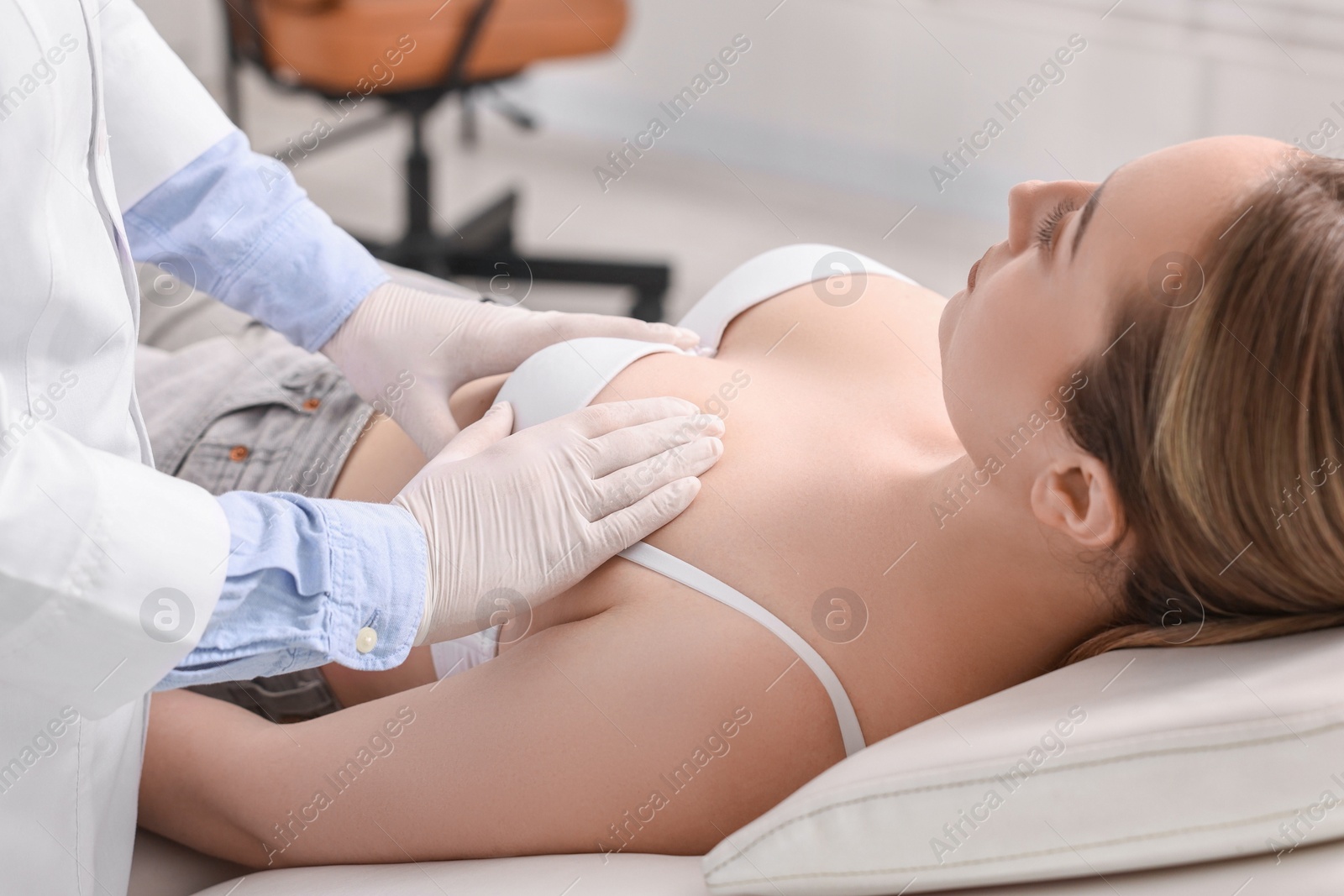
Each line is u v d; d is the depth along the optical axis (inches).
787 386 37.2
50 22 26.5
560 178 138.9
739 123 141.4
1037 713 26.9
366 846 31.8
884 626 31.6
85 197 28.9
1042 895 25.9
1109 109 114.5
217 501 26.3
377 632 28.0
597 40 95.8
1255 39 102.3
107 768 30.6
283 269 39.6
